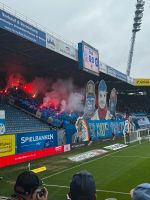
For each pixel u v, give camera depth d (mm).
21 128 27906
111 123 36594
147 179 15648
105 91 36000
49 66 35719
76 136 28500
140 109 63406
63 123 29766
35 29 24453
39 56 31281
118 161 21500
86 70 32250
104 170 18406
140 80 52500
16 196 2953
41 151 22938
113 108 38688
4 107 30938
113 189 13891
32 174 3002
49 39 26500
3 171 17969
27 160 21391
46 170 18500
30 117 31266
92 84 32969
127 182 15148
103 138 34250
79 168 19109
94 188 3051
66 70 38125
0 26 20609
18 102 33156
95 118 33812
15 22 22062
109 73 41031
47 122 31172
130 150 27266
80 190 3004
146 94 63312
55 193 13430
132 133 34656
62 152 25562
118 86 54688
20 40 25703
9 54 30047
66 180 15820
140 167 18969
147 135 42906
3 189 14172
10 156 19797
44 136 23844
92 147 28859
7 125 26969
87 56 32531
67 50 29516
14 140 20594
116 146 29969
